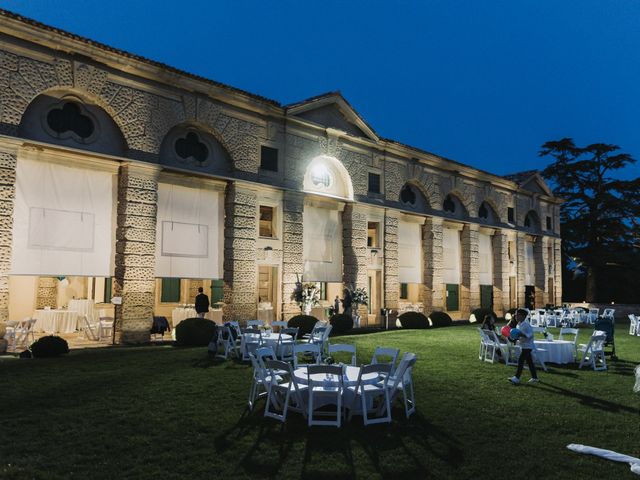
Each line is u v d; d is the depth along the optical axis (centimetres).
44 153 1647
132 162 1811
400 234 3066
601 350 1497
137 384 1091
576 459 724
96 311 2253
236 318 2125
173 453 704
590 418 936
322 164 2614
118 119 1795
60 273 1675
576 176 5069
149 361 1379
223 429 811
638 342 2281
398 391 995
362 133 2789
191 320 1786
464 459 713
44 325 1981
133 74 1841
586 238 5009
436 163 3238
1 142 1502
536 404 1027
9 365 1284
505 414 943
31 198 1628
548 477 658
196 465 666
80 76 1689
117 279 1803
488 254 3734
